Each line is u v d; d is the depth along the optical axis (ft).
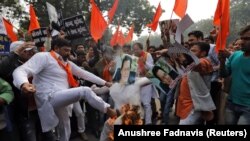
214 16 14.78
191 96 13.88
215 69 17.26
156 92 15.97
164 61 14.56
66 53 14.16
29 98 13.71
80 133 21.66
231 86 14.35
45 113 13.32
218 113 15.96
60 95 13.15
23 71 12.60
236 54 14.38
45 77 13.53
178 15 17.33
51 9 23.71
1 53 16.85
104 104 13.34
